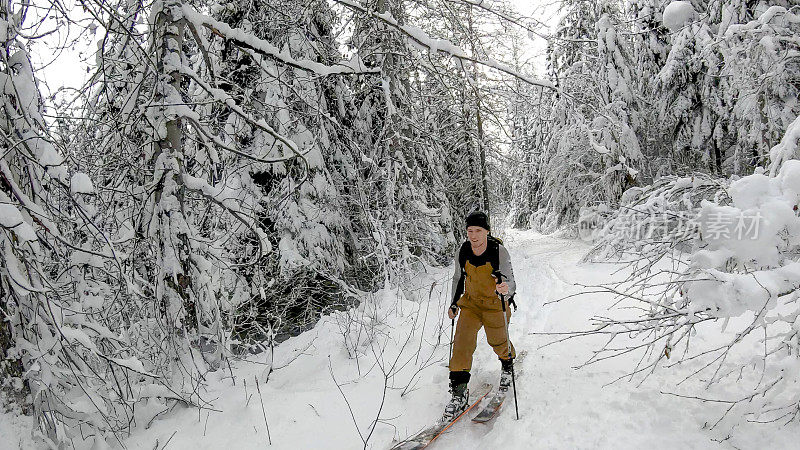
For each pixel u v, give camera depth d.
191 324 4.97
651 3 14.16
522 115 10.27
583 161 16.11
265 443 3.72
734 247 2.97
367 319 6.36
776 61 6.39
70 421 4.19
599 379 4.04
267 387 4.80
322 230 9.28
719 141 12.39
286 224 8.88
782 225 2.87
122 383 4.25
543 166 17.70
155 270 4.99
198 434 3.95
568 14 15.04
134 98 4.86
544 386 4.12
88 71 4.75
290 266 8.61
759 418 3.07
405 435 3.73
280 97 8.29
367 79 10.45
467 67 9.32
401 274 9.27
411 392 4.43
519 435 3.44
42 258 4.18
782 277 2.88
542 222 20.31
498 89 9.04
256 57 5.16
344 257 10.13
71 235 4.25
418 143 11.35
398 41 10.18
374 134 11.41
